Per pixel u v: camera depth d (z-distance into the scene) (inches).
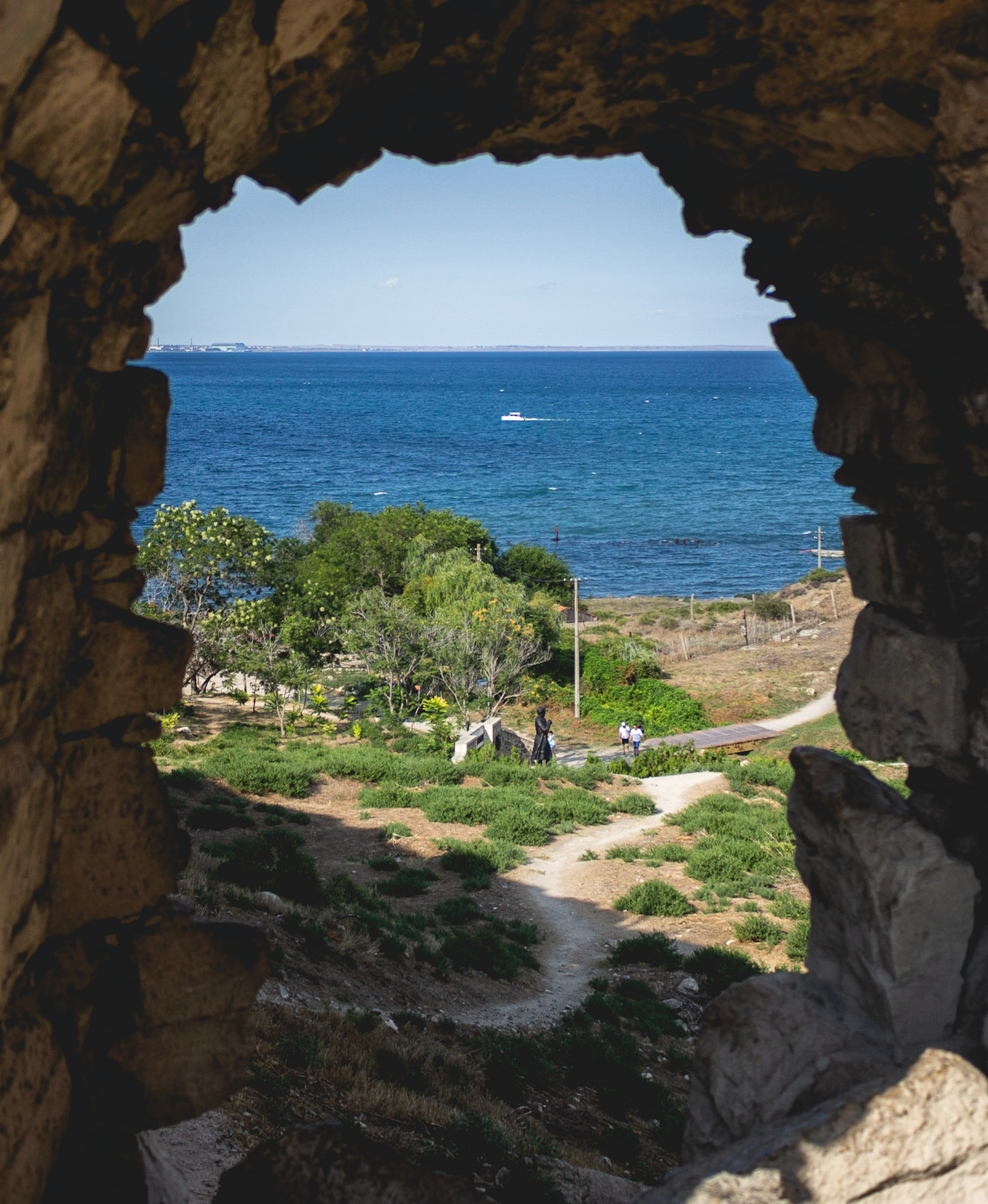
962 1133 154.8
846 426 199.3
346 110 159.8
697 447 6318.9
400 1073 366.3
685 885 753.6
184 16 114.5
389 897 677.3
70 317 129.6
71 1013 150.8
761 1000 198.5
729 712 1620.3
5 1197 127.2
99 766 151.7
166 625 159.2
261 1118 273.6
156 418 157.2
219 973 167.9
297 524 2412.6
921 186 168.1
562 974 581.3
